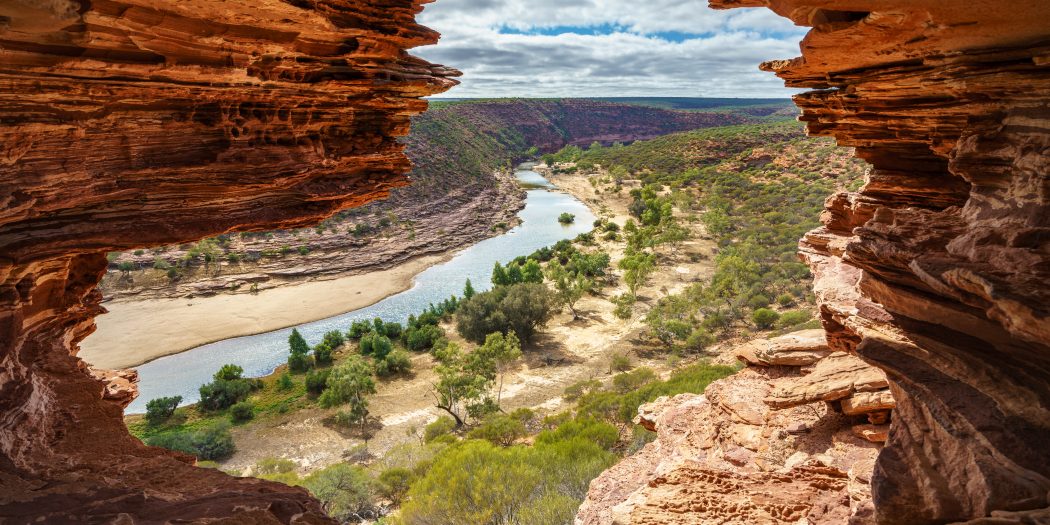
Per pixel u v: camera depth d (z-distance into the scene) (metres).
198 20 8.80
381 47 11.16
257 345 63.38
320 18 9.79
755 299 63.19
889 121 10.66
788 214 103.88
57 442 8.62
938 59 8.23
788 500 11.93
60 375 9.73
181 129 10.08
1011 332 6.08
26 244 9.12
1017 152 7.30
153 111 9.62
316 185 12.47
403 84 12.15
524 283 68.31
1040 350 6.43
